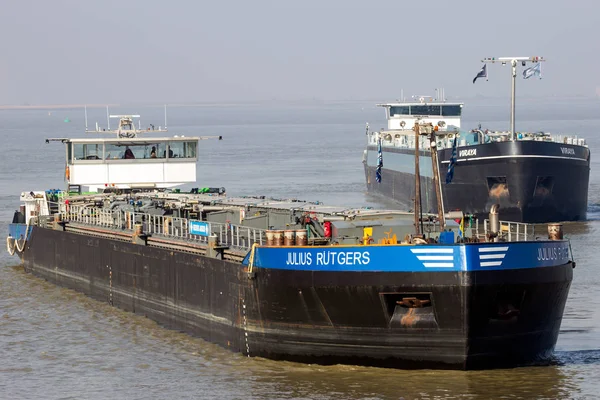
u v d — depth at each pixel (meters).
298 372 74.62
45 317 99.69
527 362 74.50
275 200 104.12
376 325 72.19
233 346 81.56
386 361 72.88
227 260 82.56
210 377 75.31
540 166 164.00
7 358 83.94
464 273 69.12
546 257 72.88
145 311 98.31
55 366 81.00
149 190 132.00
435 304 70.25
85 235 111.81
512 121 169.00
